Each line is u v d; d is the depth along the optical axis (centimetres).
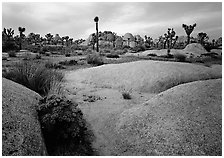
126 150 405
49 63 1359
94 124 524
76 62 1619
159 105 536
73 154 381
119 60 1820
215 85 586
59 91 721
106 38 8144
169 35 4012
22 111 416
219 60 2247
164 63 1188
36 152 333
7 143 312
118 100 712
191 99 522
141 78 972
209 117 443
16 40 4116
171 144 388
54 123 405
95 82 986
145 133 441
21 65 799
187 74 1023
